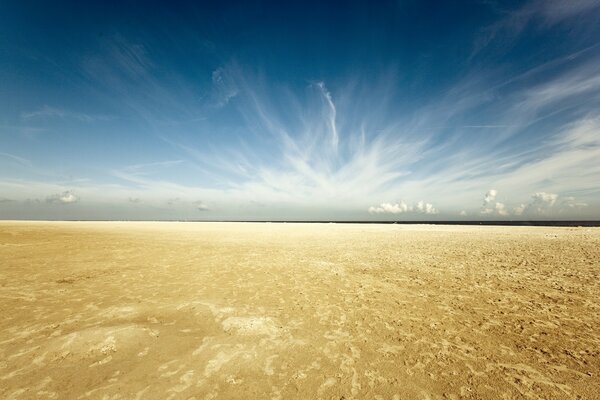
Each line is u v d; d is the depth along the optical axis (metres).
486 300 8.34
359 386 4.33
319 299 8.36
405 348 5.53
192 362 4.89
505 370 4.81
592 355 5.31
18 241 19.77
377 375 4.63
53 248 17.09
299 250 17.91
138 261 13.61
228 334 5.97
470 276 11.09
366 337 5.97
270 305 7.82
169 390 4.13
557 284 9.95
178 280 10.25
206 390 4.16
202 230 37.34
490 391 4.26
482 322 6.78
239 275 11.11
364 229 43.16
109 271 11.45
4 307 7.29
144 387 4.18
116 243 20.22
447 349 5.50
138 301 7.93
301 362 4.98
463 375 4.66
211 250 17.56
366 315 7.18
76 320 6.53
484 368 4.86
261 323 6.43
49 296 8.23
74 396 3.95
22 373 4.45
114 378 4.37
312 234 31.48
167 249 17.72
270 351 5.33
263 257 15.16
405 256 15.69
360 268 12.53
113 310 7.17
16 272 10.99
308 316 7.07
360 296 8.66
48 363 4.73
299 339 5.84
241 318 6.69
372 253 16.75
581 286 9.70
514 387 4.36
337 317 7.04
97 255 15.04
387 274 11.43
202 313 7.11
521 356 5.27
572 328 6.46
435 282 10.25
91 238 23.14
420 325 6.59
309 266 12.87
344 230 40.12
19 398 3.89
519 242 22.23
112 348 5.17
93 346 5.19
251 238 25.91
